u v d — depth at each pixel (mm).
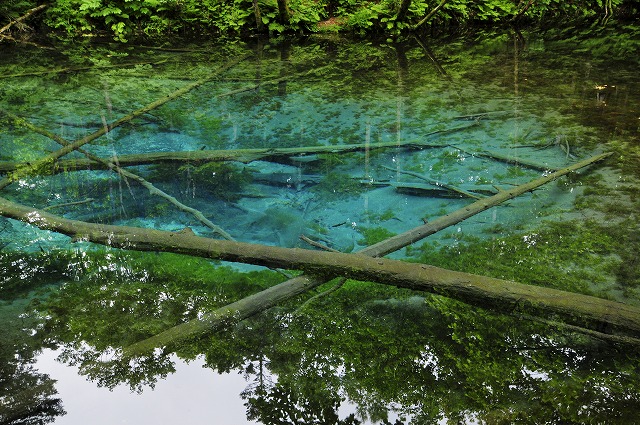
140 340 3686
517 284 3877
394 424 3082
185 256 4680
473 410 3176
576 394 3277
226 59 10703
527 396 3275
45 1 12141
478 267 4461
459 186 5883
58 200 5477
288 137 7098
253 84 9180
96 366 3447
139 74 9516
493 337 3766
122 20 12250
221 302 4109
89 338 3705
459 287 3885
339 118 7762
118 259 4602
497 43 12594
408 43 12602
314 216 5410
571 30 14023
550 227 5059
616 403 3207
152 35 12367
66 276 4367
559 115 7770
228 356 3574
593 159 6188
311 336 3781
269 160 6430
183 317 3926
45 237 4879
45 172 5895
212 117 7715
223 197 5691
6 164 5895
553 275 4332
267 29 12742
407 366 3518
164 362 3496
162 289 4250
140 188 5809
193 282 4348
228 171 6191
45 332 3756
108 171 6086
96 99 8227
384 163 6449
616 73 9797
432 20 13672
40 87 8703
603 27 14305
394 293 4223
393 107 8203
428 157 6582
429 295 4188
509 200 5570
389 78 9656
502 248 4746
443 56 11320
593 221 5121
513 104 8266
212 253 4270
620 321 3611
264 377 3422
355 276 4043
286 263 4145
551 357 3594
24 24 11547
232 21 12414
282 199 5699
